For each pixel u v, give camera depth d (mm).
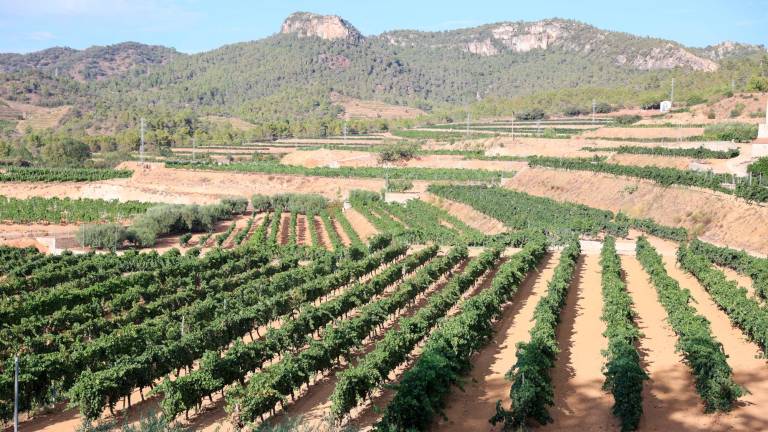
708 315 57344
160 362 44031
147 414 40719
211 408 41344
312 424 38031
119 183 159125
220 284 69125
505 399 40750
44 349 49500
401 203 132750
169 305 61562
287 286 68688
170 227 114438
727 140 130625
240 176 161625
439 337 44125
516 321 57406
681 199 96938
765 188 83438
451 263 75562
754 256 75438
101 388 38688
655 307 60250
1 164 195375
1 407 39031
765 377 43000
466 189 132875
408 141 193250
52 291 63875
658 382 42438
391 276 68438
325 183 154250
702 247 78562
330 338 45656
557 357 47094
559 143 162750
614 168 115438
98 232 100125
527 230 93625
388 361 42562
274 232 107812
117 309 62031
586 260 83312
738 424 36531
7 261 84062
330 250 96250
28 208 126062
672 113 176000
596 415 38125
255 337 56656
